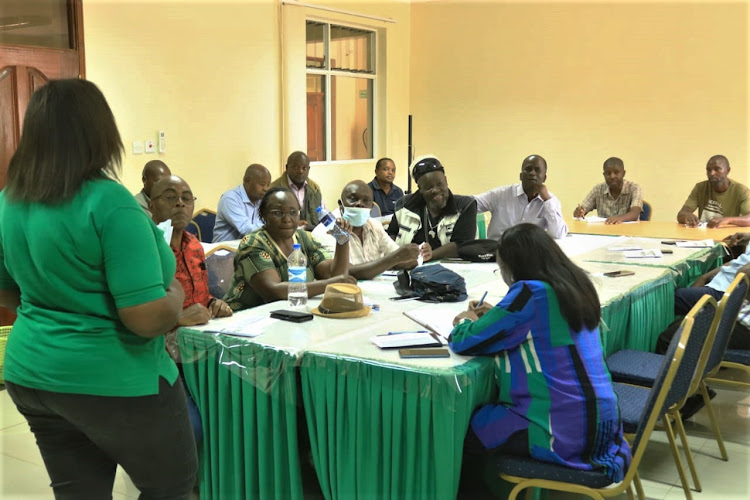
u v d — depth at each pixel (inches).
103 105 58.9
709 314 89.2
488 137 324.8
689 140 282.7
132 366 59.4
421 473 81.0
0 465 117.5
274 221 115.9
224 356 91.2
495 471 82.6
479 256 153.4
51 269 56.8
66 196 56.1
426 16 333.4
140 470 63.0
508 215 191.9
